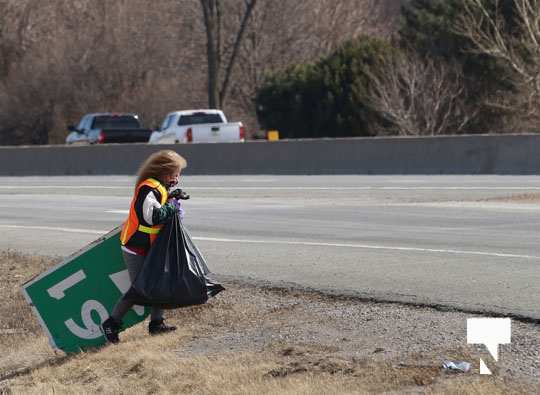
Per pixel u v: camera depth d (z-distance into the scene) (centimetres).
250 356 2347
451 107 11188
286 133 12875
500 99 10956
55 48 15475
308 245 3978
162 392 2180
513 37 10819
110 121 11638
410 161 8312
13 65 15975
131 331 2758
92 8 16200
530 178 7319
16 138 15338
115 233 2614
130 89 15638
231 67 15625
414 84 11088
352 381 2070
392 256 3594
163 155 2541
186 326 2730
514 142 7881
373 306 2756
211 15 15000
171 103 15550
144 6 16312
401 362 2175
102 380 2345
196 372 2259
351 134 12162
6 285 3506
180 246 2500
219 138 10438
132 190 7350
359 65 12219
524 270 3192
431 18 11994
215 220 5000
